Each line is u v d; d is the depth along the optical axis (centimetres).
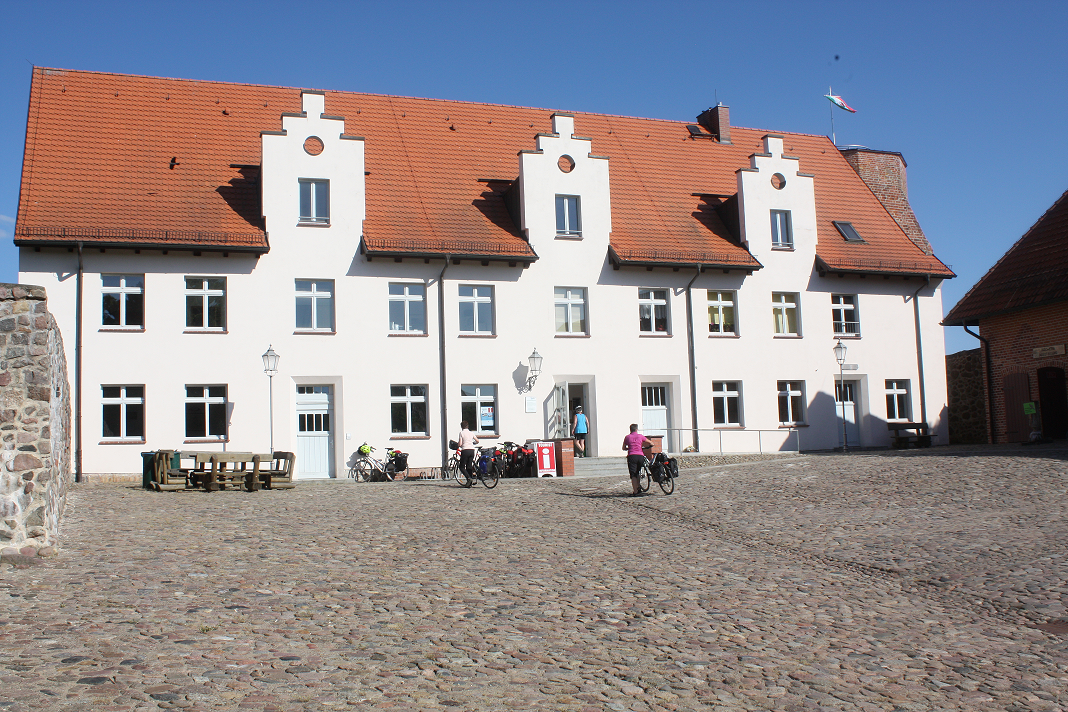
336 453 2983
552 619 1043
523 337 3209
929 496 1953
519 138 3725
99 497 2114
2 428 1248
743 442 3450
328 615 1009
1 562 1204
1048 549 1405
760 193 3566
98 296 2795
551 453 2836
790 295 3609
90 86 3275
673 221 3566
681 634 1005
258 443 2898
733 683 848
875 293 3728
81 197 2889
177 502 2023
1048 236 3272
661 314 3419
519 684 808
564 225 3316
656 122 4094
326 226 3023
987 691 850
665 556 1443
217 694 734
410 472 2981
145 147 3141
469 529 1662
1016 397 3225
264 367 2912
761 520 1781
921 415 3747
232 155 3219
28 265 2748
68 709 684
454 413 3106
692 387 3406
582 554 1445
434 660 864
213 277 2909
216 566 1246
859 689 847
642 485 2431
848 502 1945
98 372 2773
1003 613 1116
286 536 1527
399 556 1377
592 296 3300
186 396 2861
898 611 1133
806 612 1120
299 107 3506
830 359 3622
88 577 1147
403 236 3094
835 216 3916
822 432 3584
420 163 3447
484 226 3250
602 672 858
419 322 3123
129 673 774
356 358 3020
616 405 3300
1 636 869
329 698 741
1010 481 2064
